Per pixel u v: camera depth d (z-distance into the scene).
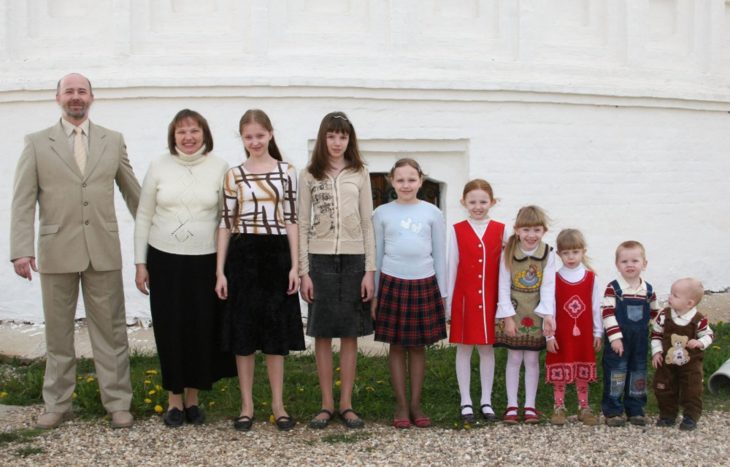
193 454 4.67
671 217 9.13
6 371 6.76
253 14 7.84
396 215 5.21
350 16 8.12
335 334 5.07
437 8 8.32
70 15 8.21
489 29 8.46
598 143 8.67
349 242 5.07
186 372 5.03
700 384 5.12
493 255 5.29
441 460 4.57
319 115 7.91
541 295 5.21
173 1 8.06
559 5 8.78
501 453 4.70
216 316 5.09
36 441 4.93
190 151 5.10
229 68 7.88
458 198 8.40
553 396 5.86
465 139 8.23
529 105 8.36
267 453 4.68
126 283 8.06
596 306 5.29
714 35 9.45
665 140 9.04
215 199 5.11
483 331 5.23
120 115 7.88
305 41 8.00
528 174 8.41
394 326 5.14
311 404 5.64
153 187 5.11
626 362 5.21
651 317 5.33
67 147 5.12
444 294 5.27
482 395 5.43
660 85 9.02
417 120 8.09
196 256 5.03
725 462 4.54
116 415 5.21
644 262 5.19
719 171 9.47
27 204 5.05
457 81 8.05
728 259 9.62
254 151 5.02
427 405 5.66
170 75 7.86
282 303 5.02
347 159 5.17
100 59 7.93
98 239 5.17
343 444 4.85
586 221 8.67
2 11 8.09
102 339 5.29
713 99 9.23
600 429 5.16
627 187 8.85
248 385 5.15
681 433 5.07
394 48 8.05
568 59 8.64
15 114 8.06
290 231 5.06
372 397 5.80
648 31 9.09
